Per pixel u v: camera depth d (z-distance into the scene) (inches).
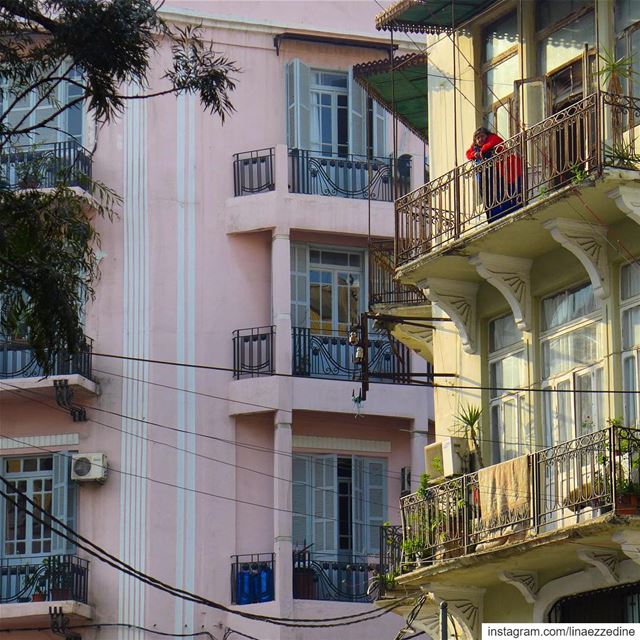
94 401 1445.6
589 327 978.1
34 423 1450.5
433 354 1114.7
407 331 1150.3
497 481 975.0
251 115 1501.0
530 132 969.5
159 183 1481.3
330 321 1475.1
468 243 995.9
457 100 1086.4
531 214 951.0
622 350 952.3
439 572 1003.3
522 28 1030.4
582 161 920.3
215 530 1427.2
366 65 1206.9
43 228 922.1
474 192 1034.7
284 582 1396.4
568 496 929.5
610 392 952.3
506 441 1031.6
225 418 1448.1
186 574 1414.9
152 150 1485.0
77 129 1489.9
